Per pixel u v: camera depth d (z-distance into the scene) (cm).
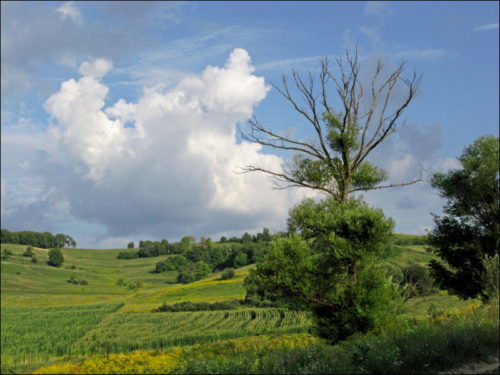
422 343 1258
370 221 1956
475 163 2872
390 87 2186
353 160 2175
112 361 1970
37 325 7381
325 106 2170
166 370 1603
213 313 7681
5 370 2452
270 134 2206
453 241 2989
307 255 2002
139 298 12425
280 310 7275
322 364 1209
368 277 1953
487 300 2275
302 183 2177
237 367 1333
